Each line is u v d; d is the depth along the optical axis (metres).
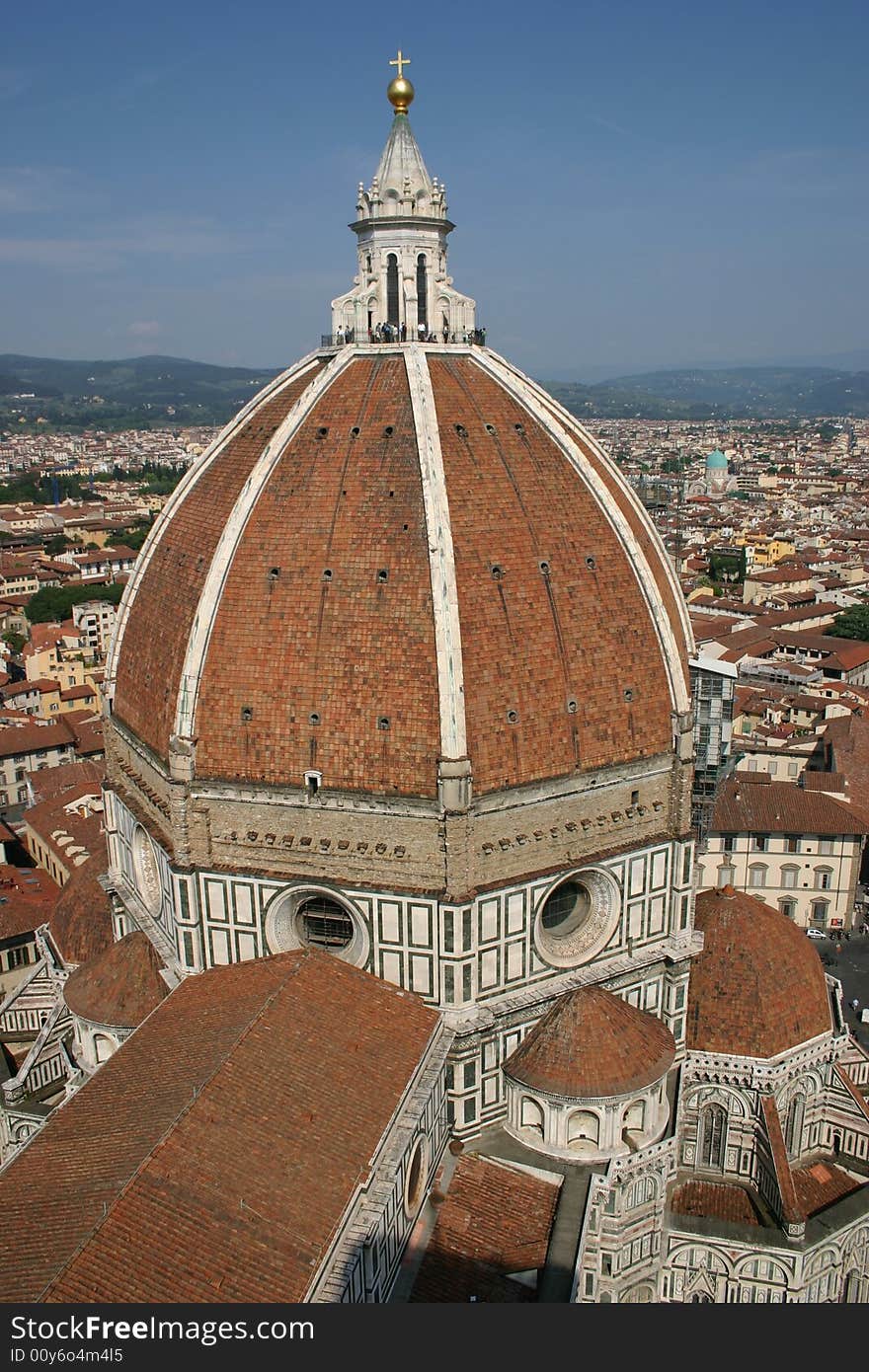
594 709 77.00
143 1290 48.97
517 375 89.00
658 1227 78.75
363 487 75.12
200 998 72.94
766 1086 84.81
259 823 75.62
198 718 75.25
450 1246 69.06
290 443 78.62
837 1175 90.44
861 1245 83.69
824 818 164.25
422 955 74.25
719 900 91.69
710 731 86.50
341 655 72.56
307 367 87.38
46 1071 96.00
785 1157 83.19
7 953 132.12
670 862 82.50
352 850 73.94
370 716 72.00
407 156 88.06
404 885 73.50
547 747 74.81
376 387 79.94
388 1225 62.94
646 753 79.62
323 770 73.06
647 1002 84.75
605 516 81.38
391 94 88.38
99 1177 55.69
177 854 77.25
